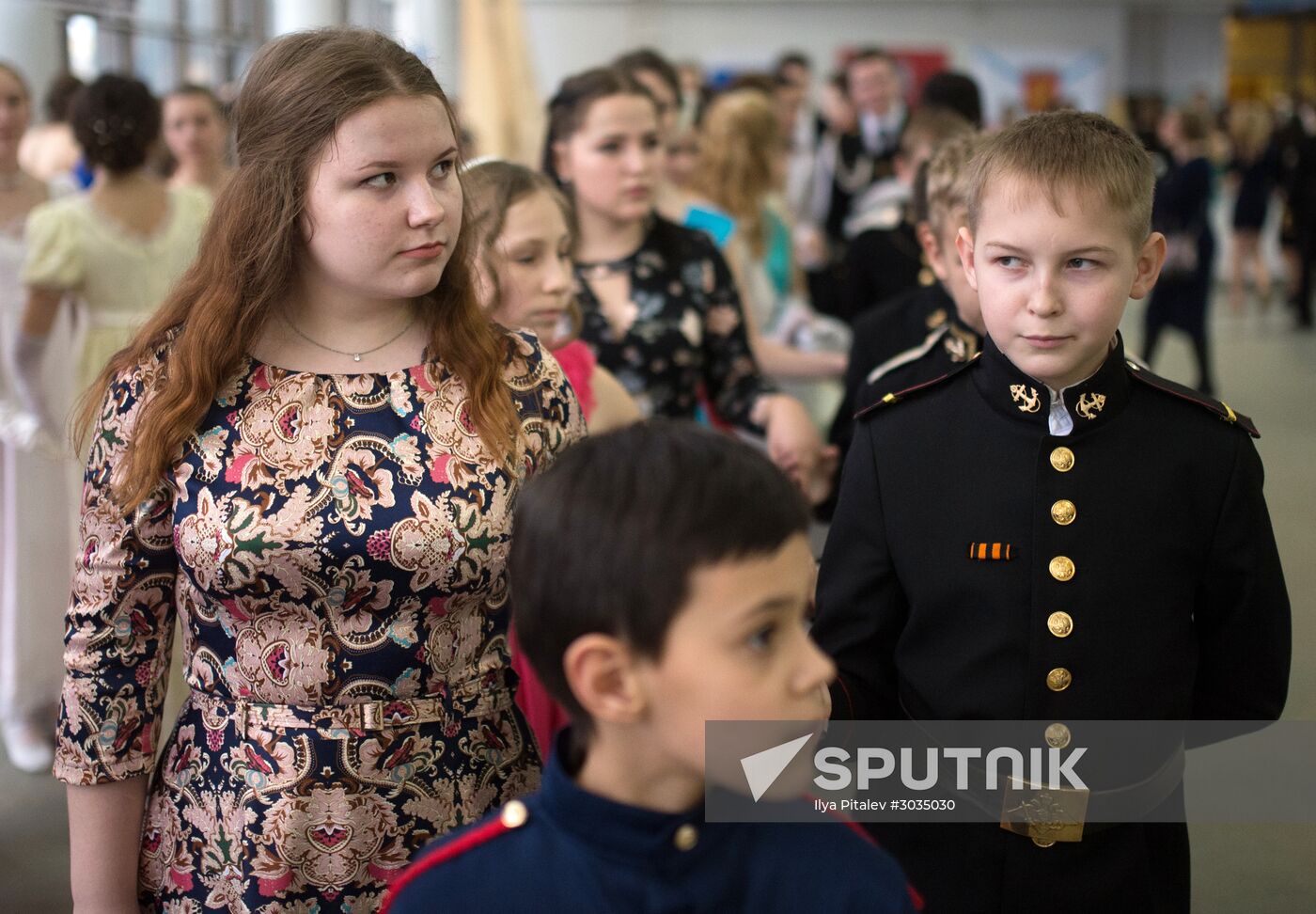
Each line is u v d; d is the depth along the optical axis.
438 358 1.62
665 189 4.27
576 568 1.09
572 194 3.02
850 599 1.72
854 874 1.18
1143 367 1.76
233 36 7.51
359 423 1.58
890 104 7.95
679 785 1.14
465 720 1.60
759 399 2.96
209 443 1.56
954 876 1.65
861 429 1.76
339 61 1.53
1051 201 1.51
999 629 1.62
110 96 3.46
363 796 1.54
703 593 1.06
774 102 6.42
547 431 1.68
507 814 1.19
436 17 11.12
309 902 1.54
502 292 2.31
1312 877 2.92
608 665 1.09
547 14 19.97
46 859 3.20
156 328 1.61
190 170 4.87
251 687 1.55
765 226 4.70
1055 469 1.63
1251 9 21.69
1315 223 12.84
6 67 3.76
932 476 1.68
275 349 1.61
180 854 1.59
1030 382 1.63
